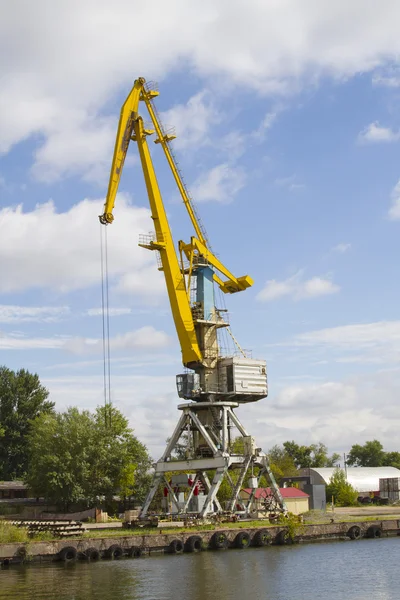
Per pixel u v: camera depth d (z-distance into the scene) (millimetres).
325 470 130625
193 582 40406
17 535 49719
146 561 49125
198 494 69688
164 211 67125
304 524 61875
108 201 63812
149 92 67750
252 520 65000
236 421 67938
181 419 67938
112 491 83875
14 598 35688
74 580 41094
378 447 198750
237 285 71125
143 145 66625
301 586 39156
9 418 111688
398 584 39625
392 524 65875
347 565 46625
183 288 67125
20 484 95062
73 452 81438
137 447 92312
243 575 42875
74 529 54250
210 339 68938
